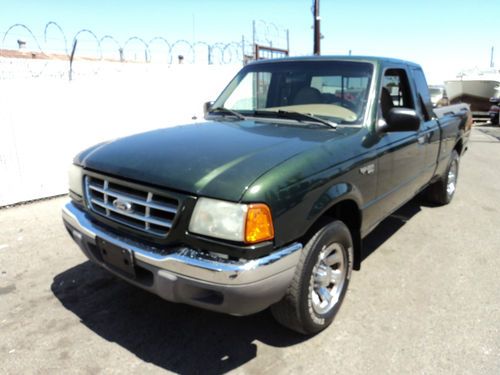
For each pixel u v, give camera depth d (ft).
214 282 7.42
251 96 13.53
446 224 17.66
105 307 10.94
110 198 9.07
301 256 8.76
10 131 18.44
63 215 10.30
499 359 9.04
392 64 13.15
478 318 10.59
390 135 11.98
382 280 12.55
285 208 7.91
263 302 7.87
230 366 8.82
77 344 9.46
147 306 11.00
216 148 8.98
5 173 18.53
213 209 7.51
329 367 8.80
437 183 19.24
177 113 26.37
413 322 10.37
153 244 8.20
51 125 19.74
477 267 13.52
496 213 19.33
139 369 8.69
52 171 20.11
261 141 9.50
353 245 11.09
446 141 17.60
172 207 7.88
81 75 21.45
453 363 8.91
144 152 9.15
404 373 8.63
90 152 10.18
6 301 11.18
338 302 10.23
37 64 20.31
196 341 9.62
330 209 10.14
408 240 15.80
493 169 30.55
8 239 15.28
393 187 12.51
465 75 84.94
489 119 74.59
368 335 9.86
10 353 9.12
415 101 14.65
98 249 9.30
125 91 22.99
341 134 10.45
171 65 26.40
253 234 7.45
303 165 8.53
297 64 13.10
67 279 12.40
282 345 9.51
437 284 12.34
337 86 12.03
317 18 42.98
